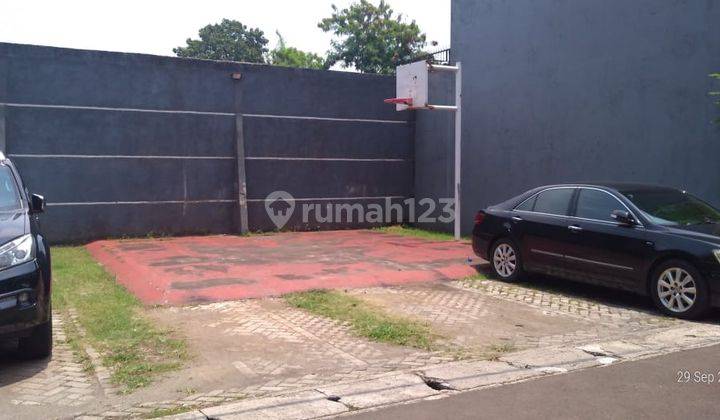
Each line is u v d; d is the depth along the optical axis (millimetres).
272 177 16250
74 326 6914
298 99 16500
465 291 9086
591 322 7438
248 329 6875
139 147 14758
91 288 8836
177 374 5461
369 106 17453
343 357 6004
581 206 8875
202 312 7566
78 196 14203
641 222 8055
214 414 4590
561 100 13156
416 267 10578
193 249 12805
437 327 7098
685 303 7504
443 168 16797
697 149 10578
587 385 5266
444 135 16719
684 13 10750
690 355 6109
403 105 14078
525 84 14031
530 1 13859
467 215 15844
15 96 13555
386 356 6059
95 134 14312
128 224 14719
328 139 16922
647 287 7902
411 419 4547
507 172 14570
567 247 8789
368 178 17500
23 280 5285
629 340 6660
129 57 14578
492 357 6062
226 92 15656
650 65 11344
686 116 10750
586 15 12562
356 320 7285
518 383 5332
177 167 15172
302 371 5594
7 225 5652
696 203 8633
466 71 15789
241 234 15570
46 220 13914
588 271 8547
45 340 5691
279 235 15750
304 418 4559
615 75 11992
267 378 5402
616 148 12008
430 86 17062
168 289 8578
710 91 10359
